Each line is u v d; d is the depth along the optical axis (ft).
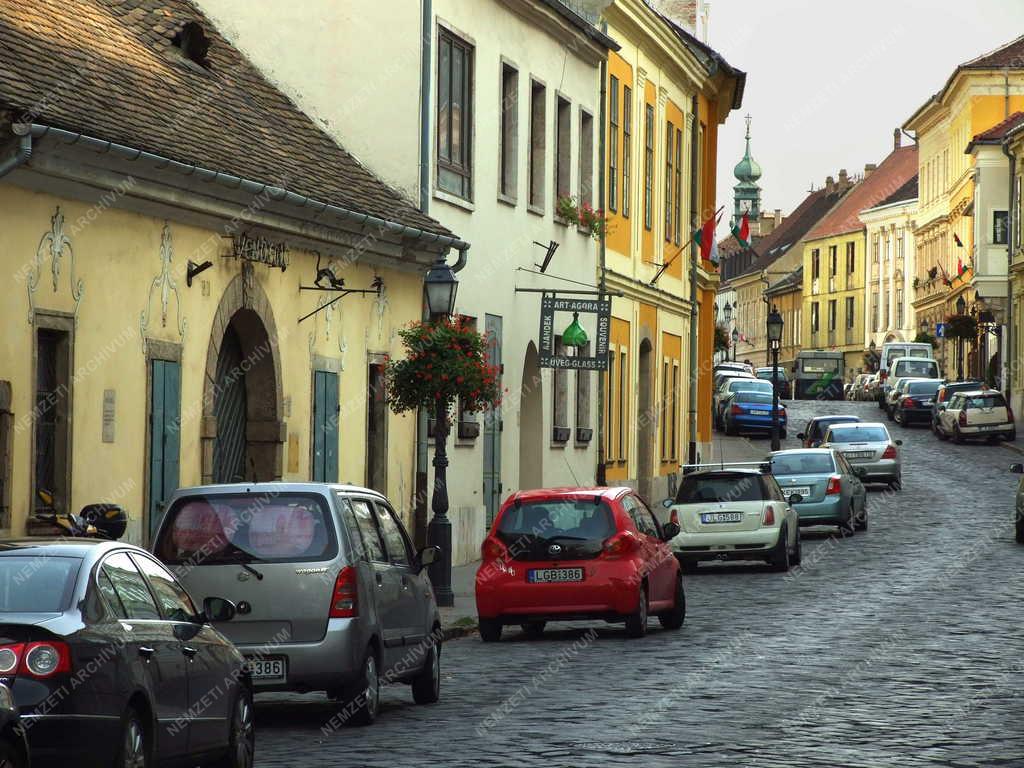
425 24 109.29
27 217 63.87
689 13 231.91
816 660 69.41
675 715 55.01
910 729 51.57
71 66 73.77
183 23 95.14
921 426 319.88
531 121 134.00
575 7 149.48
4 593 38.01
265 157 87.51
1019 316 327.88
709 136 214.90
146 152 68.95
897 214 544.21
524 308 131.85
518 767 45.70
